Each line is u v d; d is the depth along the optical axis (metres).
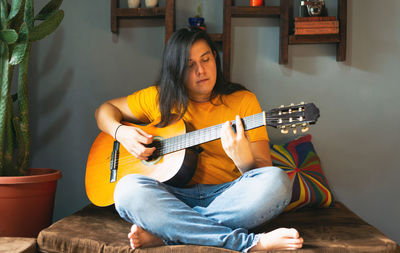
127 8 2.30
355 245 1.39
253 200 1.43
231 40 2.33
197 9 2.34
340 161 2.32
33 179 1.86
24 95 2.06
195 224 1.40
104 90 2.39
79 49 2.39
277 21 2.32
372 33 2.30
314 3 2.20
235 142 1.47
